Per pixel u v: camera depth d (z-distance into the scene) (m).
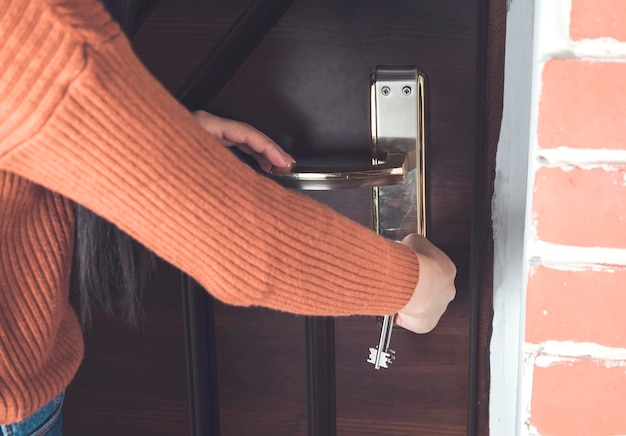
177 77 0.96
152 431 1.11
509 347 0.98
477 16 0.88
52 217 0.63
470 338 0.98
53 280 0.65
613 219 0.66
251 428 1.09
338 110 0.94
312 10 0.91
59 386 0.69
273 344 1.05
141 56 0.96
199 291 1.02
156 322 1.06
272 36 0.93
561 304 0.69
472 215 0.94
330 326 1.01
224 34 0.94
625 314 0.68
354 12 0.91
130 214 0.51
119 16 0.75
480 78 0.89
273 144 0.88
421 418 1.04
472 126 0.92
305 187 0.81
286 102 0.95
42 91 0.46
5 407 0.63
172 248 0.53
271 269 0.55
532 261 0.68
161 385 1.09
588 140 0.65
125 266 0.87
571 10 0.62
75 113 0.46
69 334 0.73
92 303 1.05
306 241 0.57
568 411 0.71
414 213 0.94
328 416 1.04
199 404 1.07
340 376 1.04
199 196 0.51
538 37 0.64
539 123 0.65
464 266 0.97
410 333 1.01
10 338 0.63
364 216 0.98
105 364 1.09
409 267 0.70
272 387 1.07
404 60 0.91
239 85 0.95
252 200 0.54
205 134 0.53
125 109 0.48
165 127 0.50
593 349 0.69
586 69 0.63
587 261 0.67
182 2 0.93
